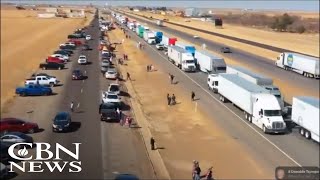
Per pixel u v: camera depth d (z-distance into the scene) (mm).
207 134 40312
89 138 37188
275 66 86188
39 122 41875
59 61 76312
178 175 30000
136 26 156375
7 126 36906
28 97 53375
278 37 152750
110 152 33781
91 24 182250
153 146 35125
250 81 51938
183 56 78750
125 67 80312
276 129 40656
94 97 54188
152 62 88438
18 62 63156
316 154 35188
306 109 39438
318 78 74000
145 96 57219
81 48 103938
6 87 53906
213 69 70625
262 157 34219
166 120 45219
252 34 162500
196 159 33406
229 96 51812
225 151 35531
